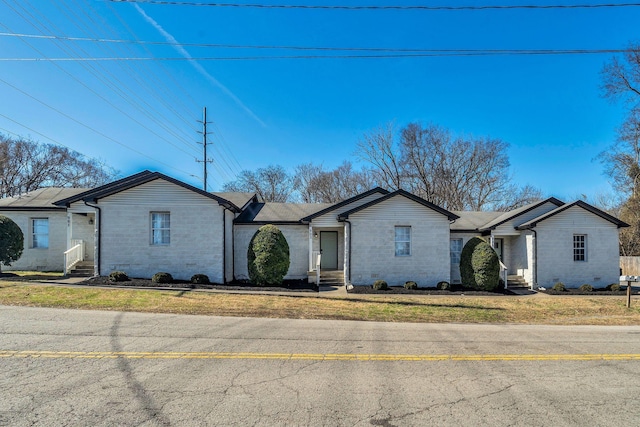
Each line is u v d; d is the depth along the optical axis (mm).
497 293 16391
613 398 4605
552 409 4246
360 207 17000
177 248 15797
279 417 3895
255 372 5277
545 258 18219
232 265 17875
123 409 3996
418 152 39406
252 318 9438
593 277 18438
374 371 5453
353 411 4086
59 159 39094
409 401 4391
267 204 21172
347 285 16641
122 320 8461
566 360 6254
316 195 45344
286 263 16047
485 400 4469
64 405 4070
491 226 18891
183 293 12719
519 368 5754
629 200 31078
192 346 6523
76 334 7094
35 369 5188
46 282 13883
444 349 6828
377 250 17094
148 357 5828
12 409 3951
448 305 13234
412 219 17266
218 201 15898
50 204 18141
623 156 32844
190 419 3803
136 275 15555
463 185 39688
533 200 39031
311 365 5660
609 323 10719
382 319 10266
